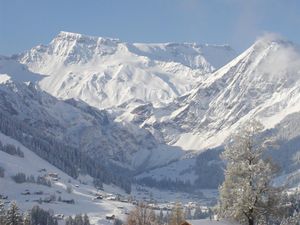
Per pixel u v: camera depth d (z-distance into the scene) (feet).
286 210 163.73
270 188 160.86
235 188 162.30
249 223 162.20
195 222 187.93
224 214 165.07
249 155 163.43
